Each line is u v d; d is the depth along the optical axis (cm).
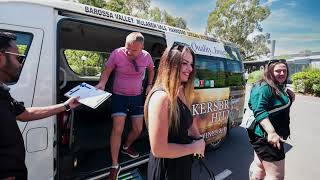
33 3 259
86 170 326
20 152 182
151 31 401
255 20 3894
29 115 220
